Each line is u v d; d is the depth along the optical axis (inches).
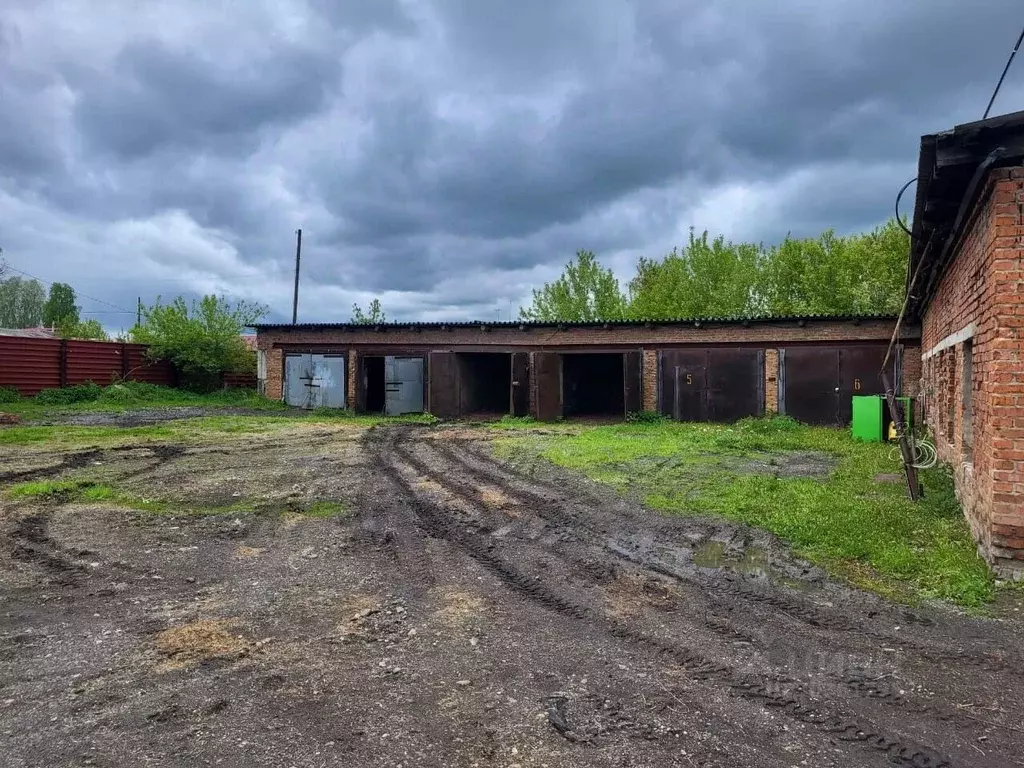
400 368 877.8
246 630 170.4
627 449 510.9
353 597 196.1
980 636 165.0
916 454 394.0
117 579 210.8
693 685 140.9
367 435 631.2
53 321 2417.6
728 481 374.0
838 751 115.6
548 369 816.3
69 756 113.1
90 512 299.4
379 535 268.4
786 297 1146.0
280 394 966.4
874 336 716.7
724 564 229.9
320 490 356.8
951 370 351.6
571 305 1253.7
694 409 785.6
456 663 151.6
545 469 427.8
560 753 114.7
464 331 872.9
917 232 283.4
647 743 118.0
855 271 1096.8
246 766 110.3
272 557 236.5
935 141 192.1
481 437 616.7
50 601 191.0
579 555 242.1
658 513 304.3
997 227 200.7
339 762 111.7
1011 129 183.0
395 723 124.7
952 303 332.2
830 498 310.7
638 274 1603.1
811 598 194.9
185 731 121.5
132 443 534.6
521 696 135.6
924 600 190.7
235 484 371.2
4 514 293.6
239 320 1095.6
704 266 1179.9
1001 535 199.8
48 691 137.1
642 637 167.5
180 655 155.1
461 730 122.3
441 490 361.1
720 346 775.7
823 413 732.0
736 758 113.3
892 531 251.6
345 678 143.6
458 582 211.5
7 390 853.8
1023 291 197.5
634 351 799.7
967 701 133.3
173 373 1082.1
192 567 223.9
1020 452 197.8
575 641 164.9
